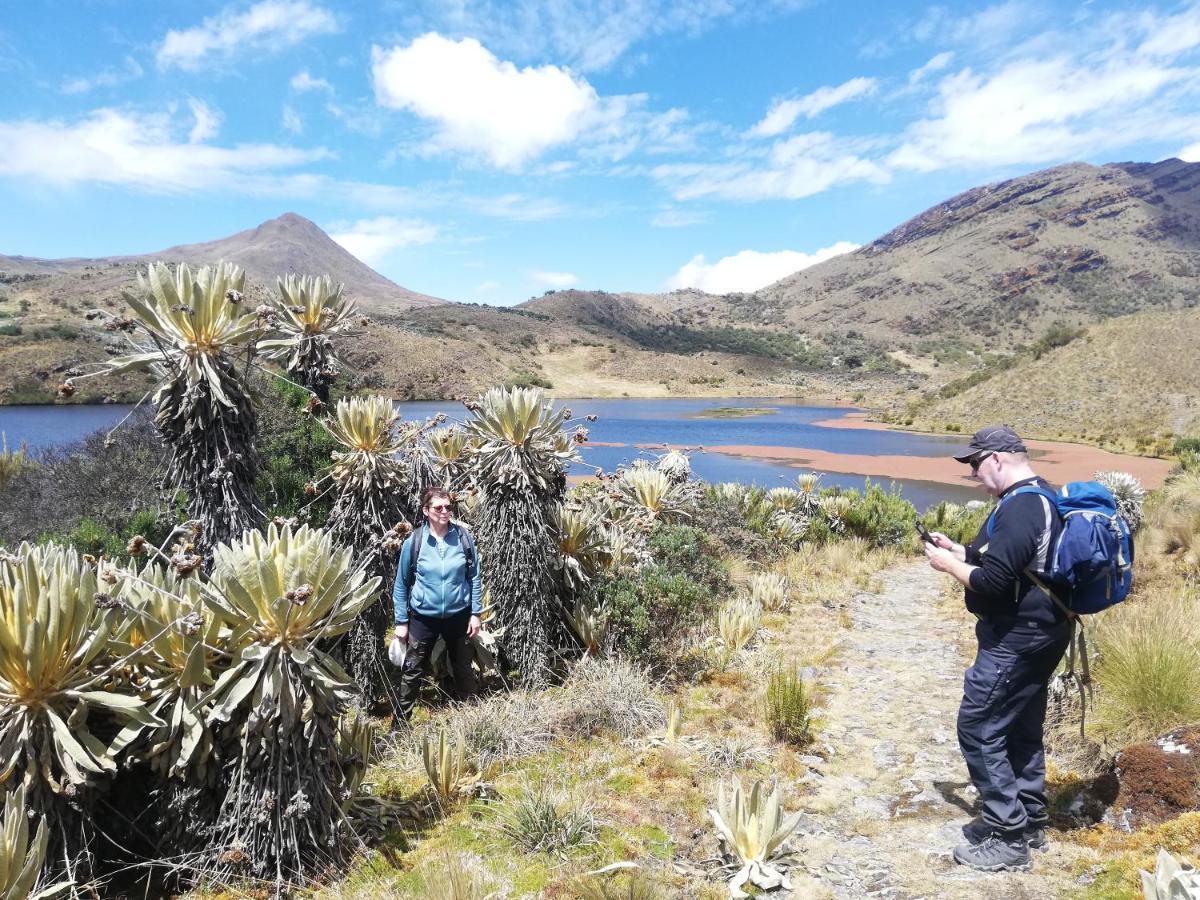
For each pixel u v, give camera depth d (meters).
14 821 2.01
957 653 5.68
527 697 4.37
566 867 2.63
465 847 2.79
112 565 2.60
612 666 4.60
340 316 5.38
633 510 7.46
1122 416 49.62
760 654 5.49
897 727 4.13
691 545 7.08
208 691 2.57
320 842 2.65
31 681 2.24
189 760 2.52
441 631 4.04
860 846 2.84
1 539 5.75
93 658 2.41
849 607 7.40
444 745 3.17
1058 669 3.87
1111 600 2.52
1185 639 3.93
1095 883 2.38
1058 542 2.48
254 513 3.64
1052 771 3.28
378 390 7.84
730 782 3.40
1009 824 2.59
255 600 2.57
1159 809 2.67
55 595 2.29
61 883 2.19
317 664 2.70
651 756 3.68
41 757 2.25
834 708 4.45
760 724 4.09
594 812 3.05
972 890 2.47
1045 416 54.06
